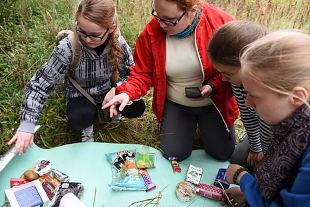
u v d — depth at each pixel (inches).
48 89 80.4
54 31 114.3
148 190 77.7
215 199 76.5
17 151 75.1
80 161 82.9
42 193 71.4
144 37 80.4
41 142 90.2
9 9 123.0
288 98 49.4
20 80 99.0
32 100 77.9
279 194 57.1
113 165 81.4
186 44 77.9
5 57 105.9
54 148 84.9
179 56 78.3
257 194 60.7
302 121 50.2
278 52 48.2
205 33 76.5
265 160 58.6
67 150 84.8
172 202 76.1
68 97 89.3
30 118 77.0
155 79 82.0
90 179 79.3
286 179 55.2
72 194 68.4
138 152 84.7
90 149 85.7
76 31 76.3
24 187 72.1
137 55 82.9
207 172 83.7
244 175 67.3
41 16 121.4
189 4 69.2
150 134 95.5
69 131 93.5
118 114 94.7
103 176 80.0
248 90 51.8
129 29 121.4
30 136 76.8
